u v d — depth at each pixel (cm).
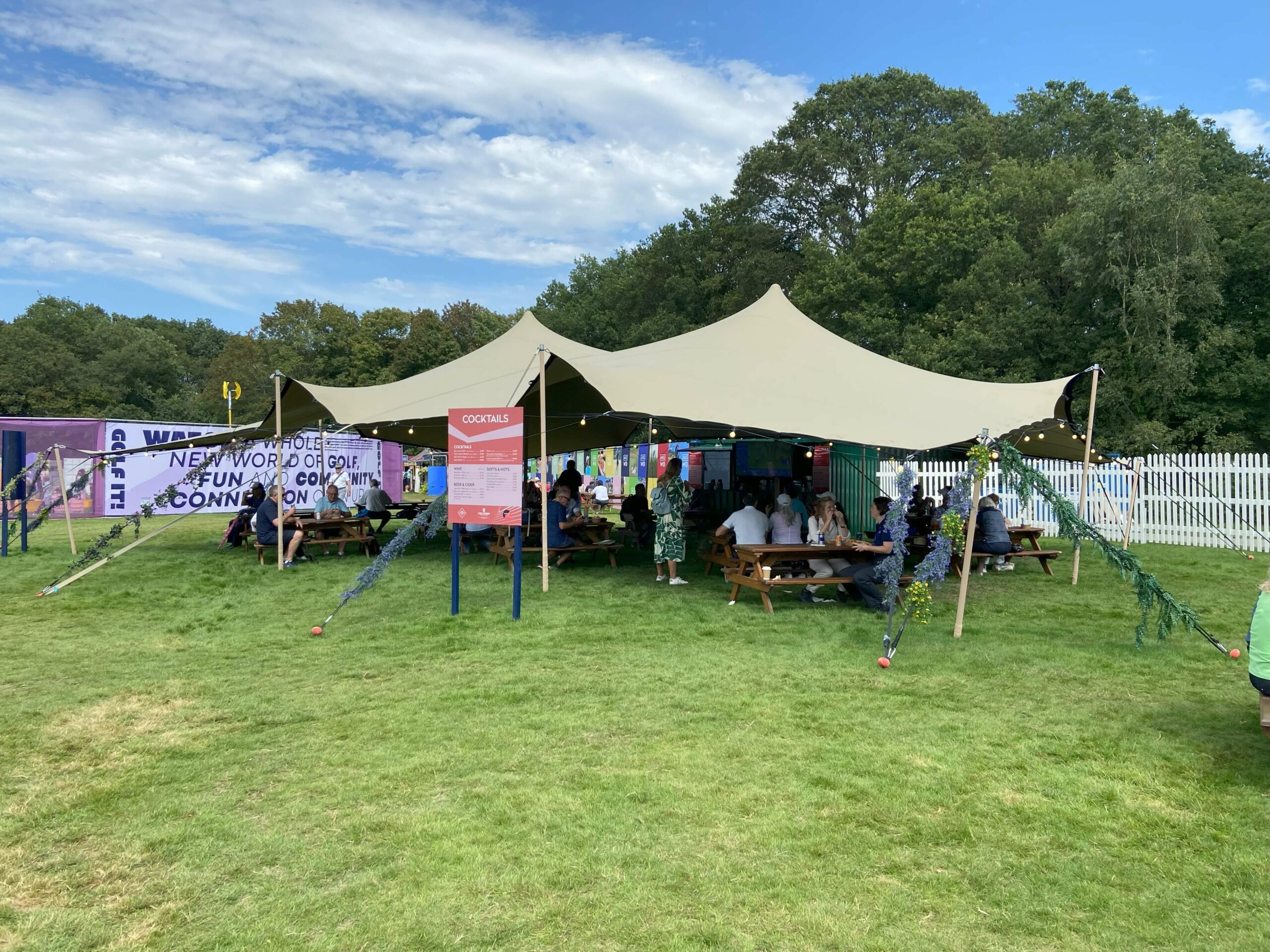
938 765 416
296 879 309
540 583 1024
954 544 1044
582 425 1723
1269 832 340
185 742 461
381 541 1544
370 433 1560
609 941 268
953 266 3038
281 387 1174
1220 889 296
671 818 358
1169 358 2312
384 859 324
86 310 7525
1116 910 284
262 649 686
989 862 318
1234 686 557
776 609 845
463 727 479
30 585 1036
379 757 433
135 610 864
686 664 621
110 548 1438
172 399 6106
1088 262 2481
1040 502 1608
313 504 2550
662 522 1002
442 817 360
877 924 277
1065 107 3953
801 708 513
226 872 315
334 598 928
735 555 958
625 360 1173
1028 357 2731
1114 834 340
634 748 443
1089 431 1014
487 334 5800
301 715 506
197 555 1345
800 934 271
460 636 721
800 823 352
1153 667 609
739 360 1140
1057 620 789
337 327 6122
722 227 4281
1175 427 2497
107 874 314
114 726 489
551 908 288
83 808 373
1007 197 3111
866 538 1378
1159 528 1484
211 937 273
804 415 950
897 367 1191
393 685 571
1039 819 354
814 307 3309
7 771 419
